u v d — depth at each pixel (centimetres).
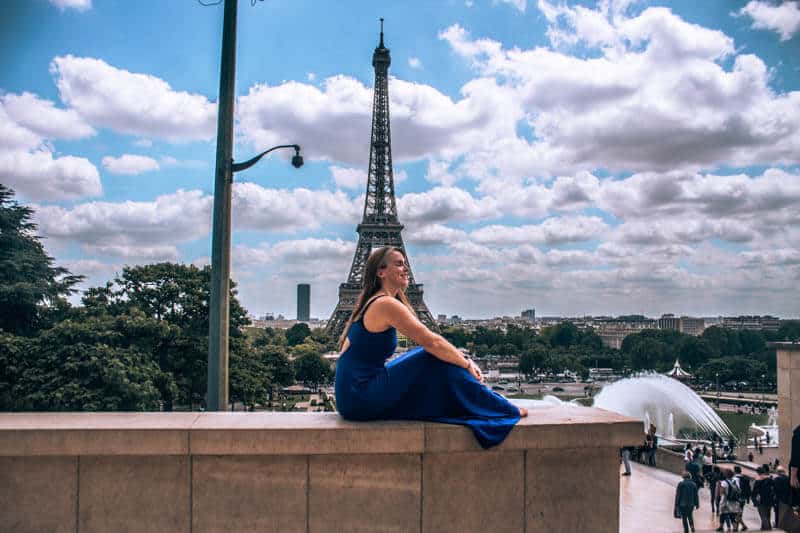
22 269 5897
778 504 1958
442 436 690
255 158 1504
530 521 707
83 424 702
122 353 4784
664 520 2148
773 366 19012
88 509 686
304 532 692
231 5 1506
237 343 6272
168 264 6138
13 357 4531
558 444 703
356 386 716
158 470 689
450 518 698
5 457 683
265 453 682
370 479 696
